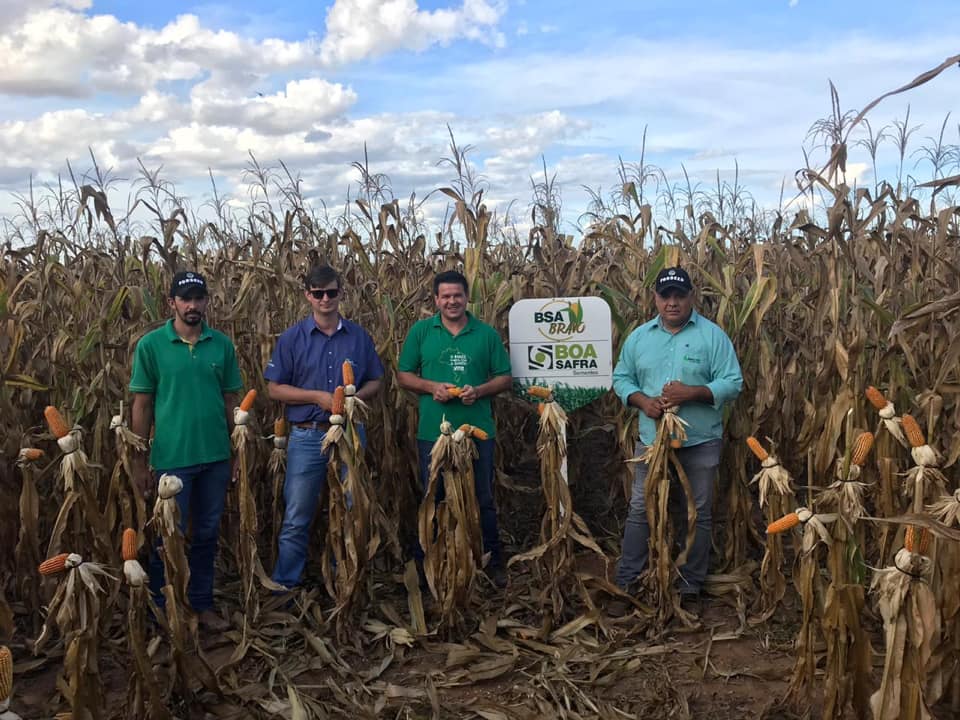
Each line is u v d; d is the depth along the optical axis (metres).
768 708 3.09
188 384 3.80
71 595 2.63
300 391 4.05
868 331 4.09
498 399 5.38
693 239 5.60
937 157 5.89
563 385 4.43
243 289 4.79
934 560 2.90
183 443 3.79
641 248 5.50
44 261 5.05
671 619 3.94
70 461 3.18
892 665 2.42
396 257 5.39
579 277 5.64
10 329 4.11
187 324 3.81
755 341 4.38
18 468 4.03
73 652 2.62
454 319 4.31
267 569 4.73
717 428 4.04
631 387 4.17
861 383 3.81
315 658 3.66
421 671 3.58
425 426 4.36
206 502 3.96
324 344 4.14
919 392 3.91
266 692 3.34
